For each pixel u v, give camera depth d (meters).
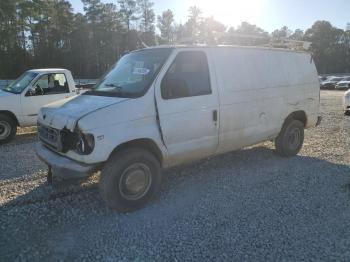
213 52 5.15
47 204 4.57
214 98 5.03
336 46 92.00
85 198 4.77
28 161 6.60
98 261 3.32
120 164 4.14
